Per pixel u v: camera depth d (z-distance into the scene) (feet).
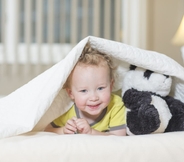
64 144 2.34
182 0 9.10
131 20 8.93
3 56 8.50
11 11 8.63
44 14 8.71
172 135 2.49
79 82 3.14
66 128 3.21
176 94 3.37
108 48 3.01
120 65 3.36
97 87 3.15
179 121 2.94
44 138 2.42
